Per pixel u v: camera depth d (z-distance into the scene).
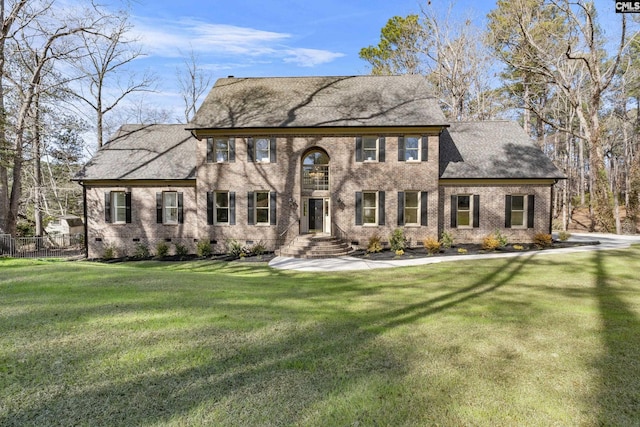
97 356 4.13
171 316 5.69
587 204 39.12
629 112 37.81
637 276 10.38
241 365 4.03
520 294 8.24
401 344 4.84
